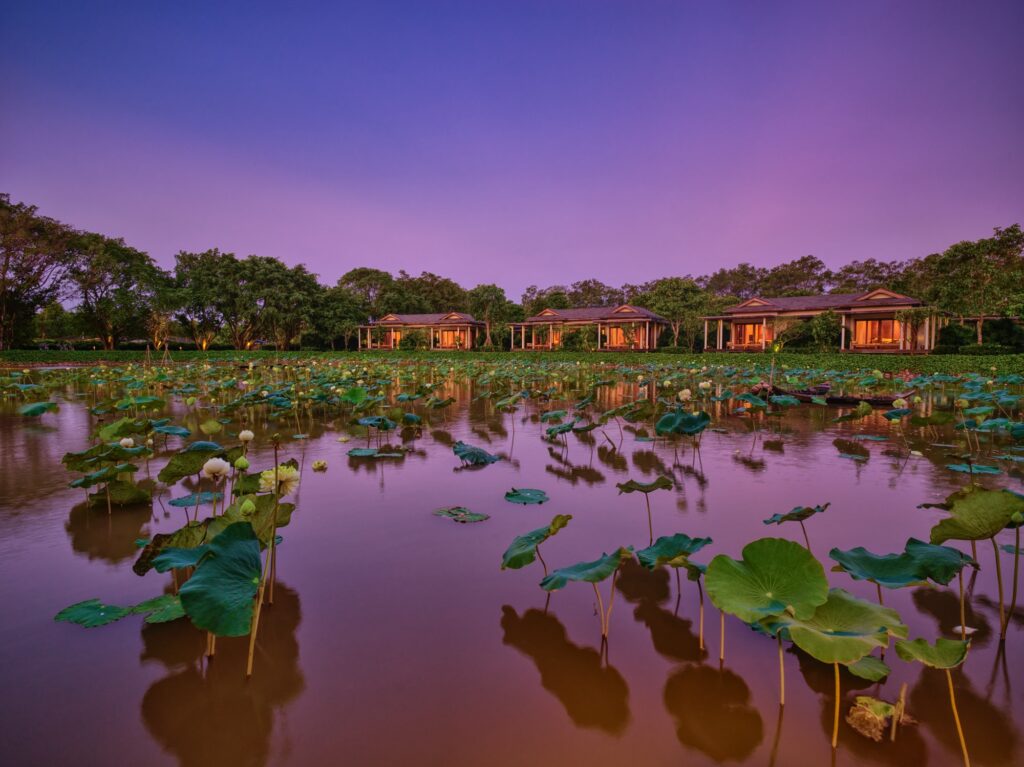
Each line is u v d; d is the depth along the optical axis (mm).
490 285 54000
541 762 2111
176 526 4707
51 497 5594
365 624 3131
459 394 16938
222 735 2260
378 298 67375
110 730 2289
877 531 4559
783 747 2188
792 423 10750
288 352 47969
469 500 5465
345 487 5930
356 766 2090
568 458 7410
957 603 3354
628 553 2982
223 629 2256
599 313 48656
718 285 83438
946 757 2129
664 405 9109
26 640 2965
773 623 2305
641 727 2301
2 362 33656
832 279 73750
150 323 43875
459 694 2521
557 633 3035
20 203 36812
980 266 29500
